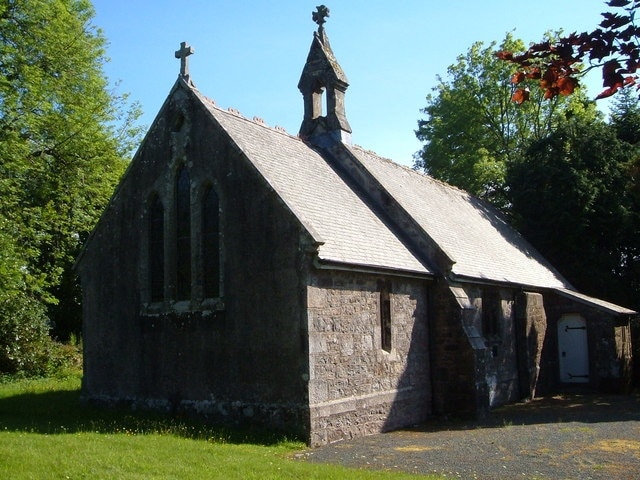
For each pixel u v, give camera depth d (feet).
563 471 35.63
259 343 48.70
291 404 46.52
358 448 44.09
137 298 56.95
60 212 93.25
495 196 136.56
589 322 82.48
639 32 18.10
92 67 98.43
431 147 140.67
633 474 34.81
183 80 56.65
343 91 72.74
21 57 81.05
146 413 54.49
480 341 60.70
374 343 53.11
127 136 106.73
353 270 50.21
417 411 57.82
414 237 63.52
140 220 57.88
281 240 48.52
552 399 75.51
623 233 102.42
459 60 138.41
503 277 72.54
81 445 39.06
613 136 104.63
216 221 53.06
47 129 91.61
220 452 38.58
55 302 79.46
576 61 19.53
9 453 35.94
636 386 86.43
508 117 136.36
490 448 42.88
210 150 53.83
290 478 32.07
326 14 74.08
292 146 63.82
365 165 68.44
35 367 86.48
